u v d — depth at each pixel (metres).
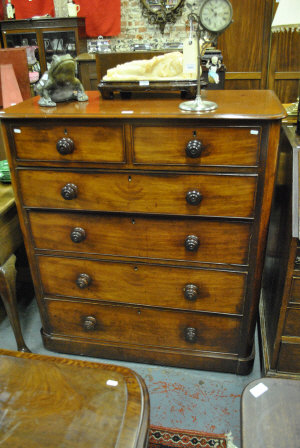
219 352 1.91
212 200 1.55
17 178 1.69
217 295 1.76
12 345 2.21
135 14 5.31
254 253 1.62
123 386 1.15
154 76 1.68
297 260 1.53
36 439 1.02
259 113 1.38
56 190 1.68
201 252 1.68
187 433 1.69
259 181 1.48
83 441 1.00
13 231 1.95
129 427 1.03
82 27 5.26
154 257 1.74
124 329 1.97
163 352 1.96
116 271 1.81
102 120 1.49
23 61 2.28
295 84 4.62
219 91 1.89
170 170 1.53
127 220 1.68
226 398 1.85
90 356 2.09
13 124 1.58
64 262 1.85
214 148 1.46
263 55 4.55
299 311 1.63
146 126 1.47
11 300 1.93
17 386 1.16
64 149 1.54
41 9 5.41
